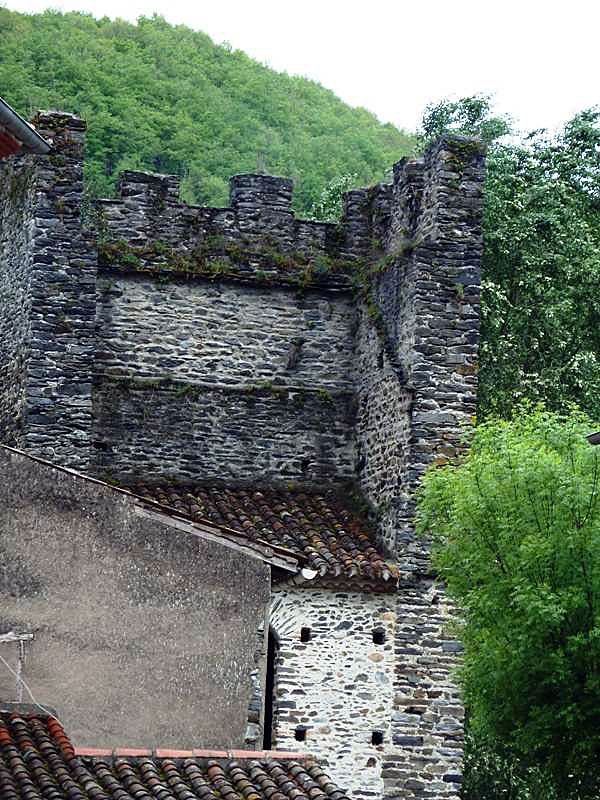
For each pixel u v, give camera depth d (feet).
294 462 91.20
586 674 69.15
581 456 71.15
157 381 89.71
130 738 65.05
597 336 115.85
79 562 65.82
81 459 84.94
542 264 111.34
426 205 86.89
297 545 83.20
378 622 82.74
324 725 81.35
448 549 73.82
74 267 85.61
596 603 68.80
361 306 91.76
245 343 91.50
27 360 84.94
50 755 53.06
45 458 84.23
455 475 75.41
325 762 81.20
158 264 89.97
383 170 199.11
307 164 189.67
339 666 81.92
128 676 65.57
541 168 118.93
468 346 84.99
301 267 92.27
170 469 89.45
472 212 85.87
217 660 66.95
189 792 53.21
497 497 71.41
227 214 92.07
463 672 74.02
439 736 82.69
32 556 65.26
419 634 82.99
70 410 84.99
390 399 86.69
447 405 84.28
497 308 106.73
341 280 92.89
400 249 87.56
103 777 53.06
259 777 55.36
